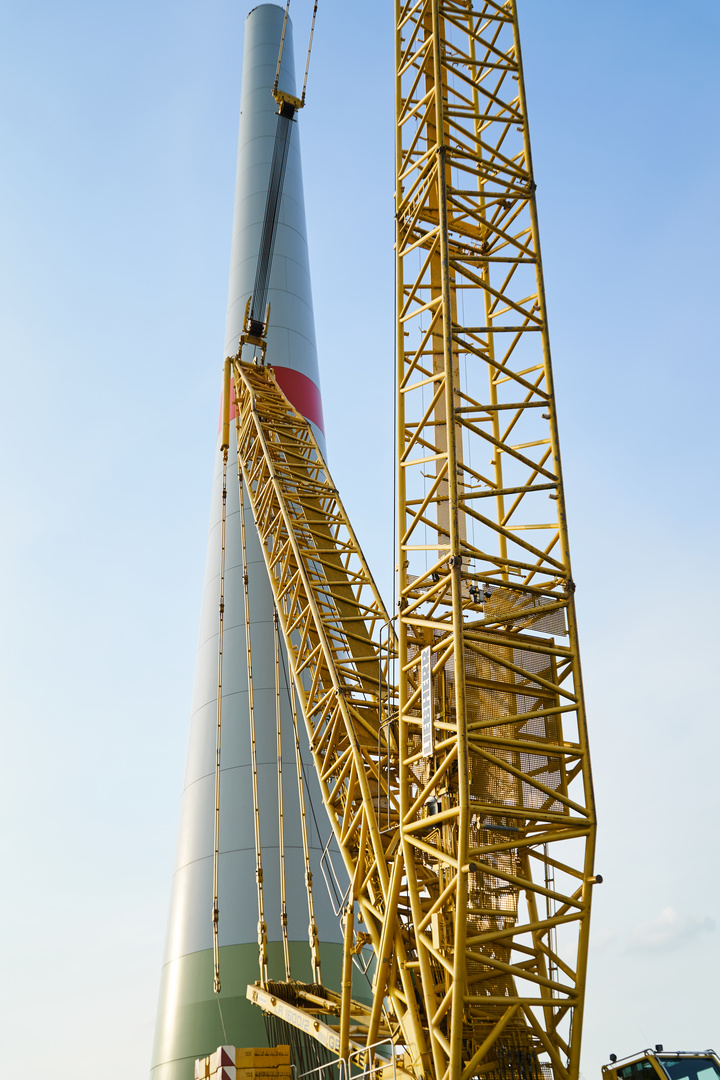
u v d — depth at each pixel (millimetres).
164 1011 50719
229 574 64062
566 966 24531
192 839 55719
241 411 51750
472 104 35344
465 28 33781
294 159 84500
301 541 41344
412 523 29234
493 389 33906
